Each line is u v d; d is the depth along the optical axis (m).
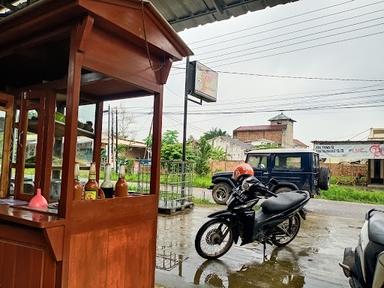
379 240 2.20
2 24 1.77
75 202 1.58
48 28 1.72
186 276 3.06
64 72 2.52
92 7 1.54
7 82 2.73
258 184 3.68
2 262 1.66
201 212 6.91
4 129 2.30
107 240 1.76
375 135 21.94
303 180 8.26
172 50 2.11
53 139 2.08
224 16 3.22
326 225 6.11
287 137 28.09
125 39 1.86
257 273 3.24
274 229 3.88
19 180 2.19
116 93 2.48
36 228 1.52
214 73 8.91
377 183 16.84
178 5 3.07
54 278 1.51
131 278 1.92
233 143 25.11
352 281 2.40
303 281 3.06
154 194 2.12
